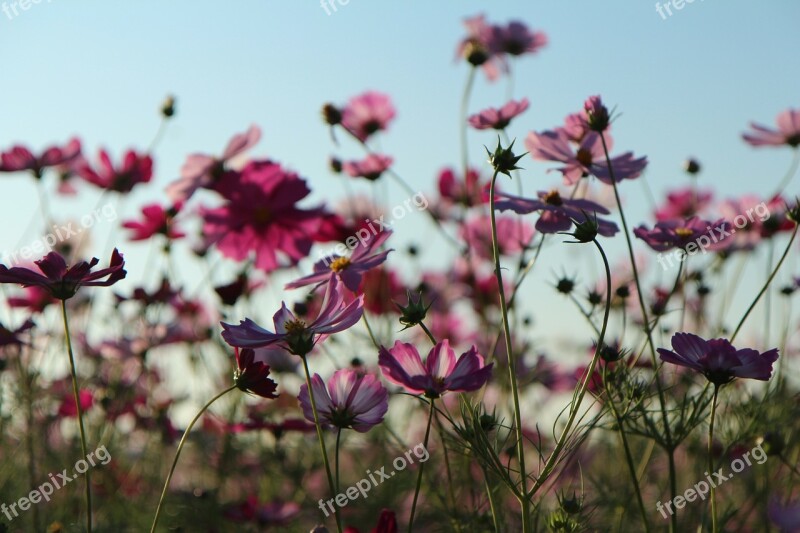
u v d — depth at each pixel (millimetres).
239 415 1671
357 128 1781
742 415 1325
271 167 1561
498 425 1120
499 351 1560
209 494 1554
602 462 1570
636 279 1193
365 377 1104
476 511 1260
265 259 1571
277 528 1519
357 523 1530
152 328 1713
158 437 1749
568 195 1411
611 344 1303
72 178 2018
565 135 1325
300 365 1618
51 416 1646
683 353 1089
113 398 1650
